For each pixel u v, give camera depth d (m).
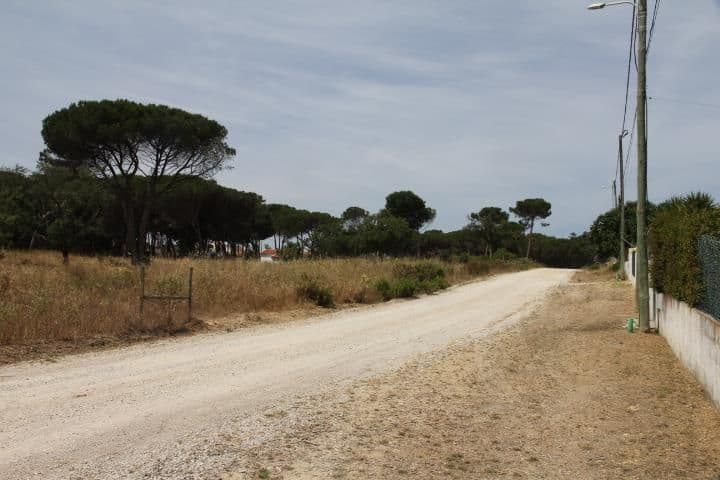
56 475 5.09
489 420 7.38
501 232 85.81
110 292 15.23
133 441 6.07
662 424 7.27
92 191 43.66
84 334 11.98
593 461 5.98
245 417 7.12
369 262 31.66
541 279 39.59
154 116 40.12
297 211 69.31
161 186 50.34
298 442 6.30
